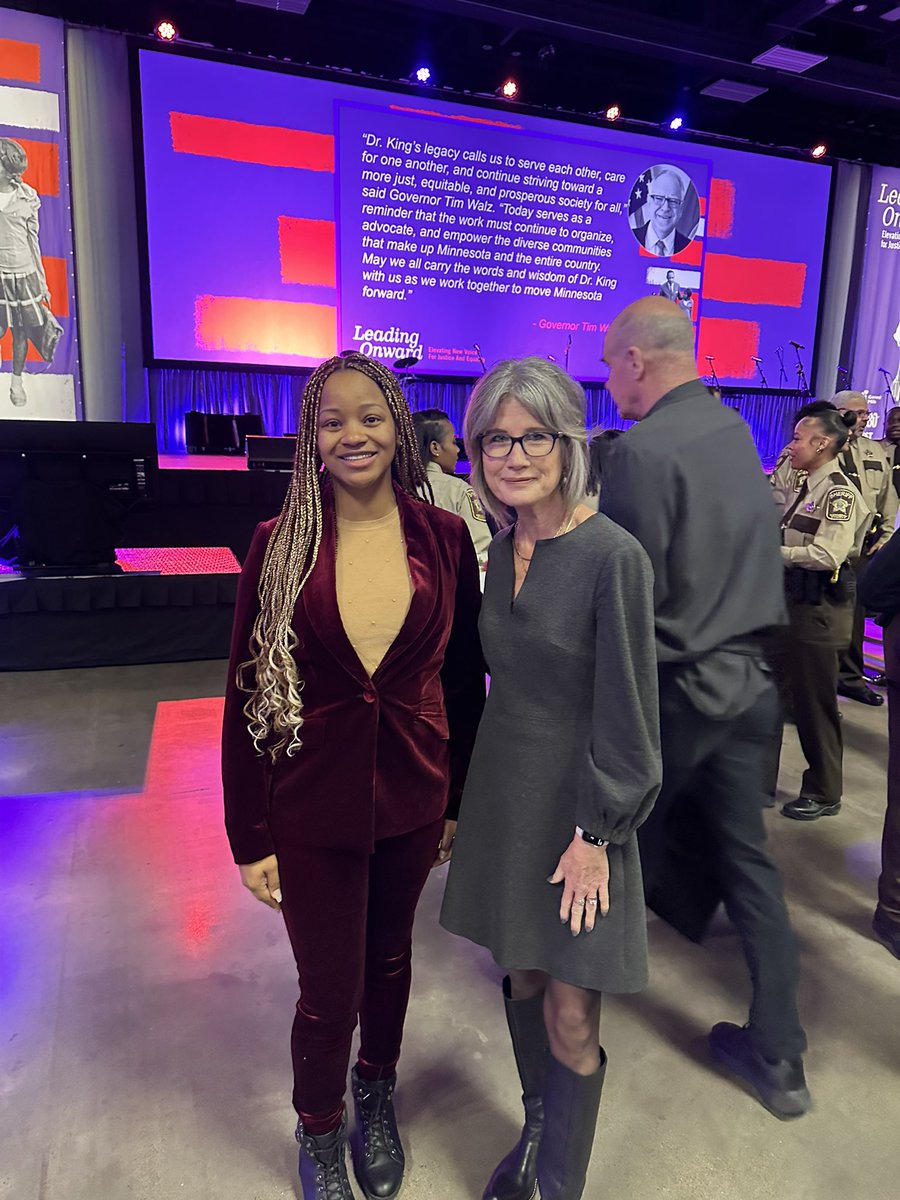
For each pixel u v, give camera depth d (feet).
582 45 23.50
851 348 30.01
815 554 7.68
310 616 3.45
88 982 5.76
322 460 3.61
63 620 12.37
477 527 7.84
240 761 3.66
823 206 28.30
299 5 18.74
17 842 7.59
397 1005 4.24
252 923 6.48
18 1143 4.46
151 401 23.95
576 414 3.33
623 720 3.20
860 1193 4.28
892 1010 5.72
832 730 8.30
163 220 22.00
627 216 26.13
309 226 23.15
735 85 24.12
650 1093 4.92
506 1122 4.71
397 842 3.90
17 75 20.33
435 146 23.79
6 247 20.80
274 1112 4.73
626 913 3.45
